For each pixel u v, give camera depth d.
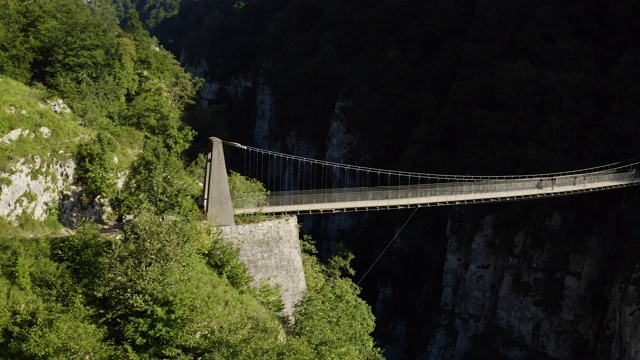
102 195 28.44
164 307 20.41
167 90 57.50
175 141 43.91
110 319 20.20
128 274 20.72
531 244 46.44
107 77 40.38
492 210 48.81
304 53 86.88
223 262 26.05
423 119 60.19
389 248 58.28
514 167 49.56
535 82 49.22
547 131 47.47
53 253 22.23
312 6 93.50
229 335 19.94
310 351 21.31
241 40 108.31
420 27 66.56
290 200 31.33
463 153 54.06
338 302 33.50
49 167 26.66
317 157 77.00
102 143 29.36
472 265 49.28
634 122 44.66
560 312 44.16
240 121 98.88
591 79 48.25
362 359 28.66
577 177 40.34
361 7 79.75
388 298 56.59
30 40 36.06
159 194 28.28
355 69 73.38
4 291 19.81
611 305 40.28
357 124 68.12
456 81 57.69
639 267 38.50
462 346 49.06
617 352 37.38
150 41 62.06
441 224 55.19
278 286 28.81
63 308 19.58
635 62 47.25
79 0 65.44
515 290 46.72
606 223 43.72
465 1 65.62
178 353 19.58
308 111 80.00
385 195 34.09
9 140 25.62
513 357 45.75
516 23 56.25
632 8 51.50
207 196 28.00
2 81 31.55
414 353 52.75
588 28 53.31
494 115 50.66
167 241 22.14
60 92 35.62
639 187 42.19
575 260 44.19
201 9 137.12
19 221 24.48
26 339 17.83
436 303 52.72
